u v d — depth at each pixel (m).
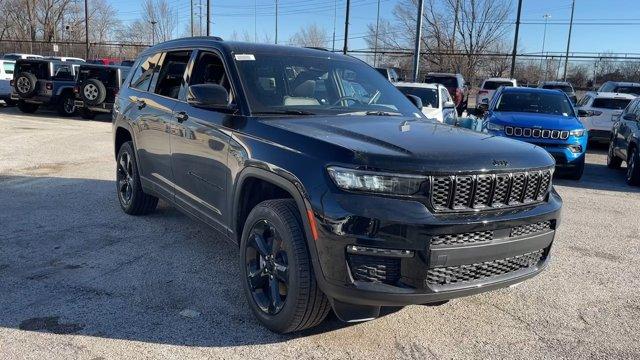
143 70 6.13
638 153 9.99
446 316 4.07
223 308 4.05
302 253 3.37
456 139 3.62
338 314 3.32
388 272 3.14
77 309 3.94
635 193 9.59
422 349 3.57
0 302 4.02
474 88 42.16
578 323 4.05
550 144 10.10
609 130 15.82
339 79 4.85
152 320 3.82
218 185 4.27
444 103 13.51
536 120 10.26
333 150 3.26
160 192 5.45
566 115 10.99
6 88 20.72
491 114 10.93
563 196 8.88
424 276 3.11
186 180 4.83
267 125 3.82
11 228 5.78
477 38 45.94
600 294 4.61
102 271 4.68
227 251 5.26
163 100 5.31
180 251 5.23
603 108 16.14
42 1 58.34
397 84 13.48
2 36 61.44
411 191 3.12
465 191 3.23
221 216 4.30
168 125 5.05
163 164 5.27
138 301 4.11
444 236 3.14
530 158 3.55
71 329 3.65
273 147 3.63
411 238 3.06
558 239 6.20
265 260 3.70
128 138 6.46
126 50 63.97
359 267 3.13
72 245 5.30
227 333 3.67
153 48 6.13
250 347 3.50
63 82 18.66
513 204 3.44
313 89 4.56
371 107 4.70
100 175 8.74
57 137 13.26
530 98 11.51
